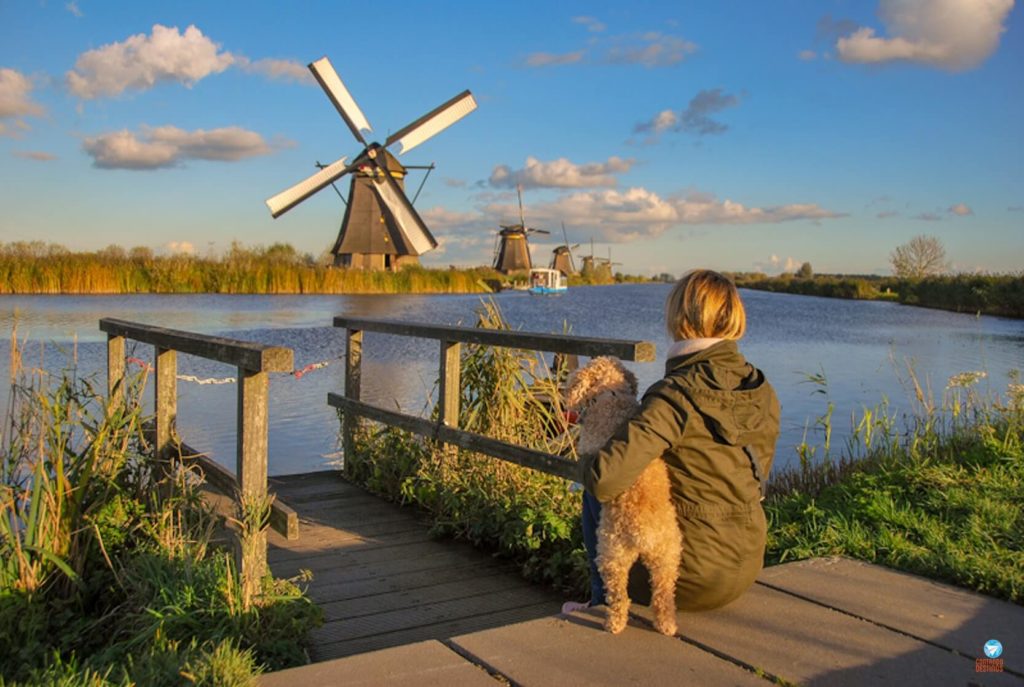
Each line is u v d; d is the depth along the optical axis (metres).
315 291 50.72
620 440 2.63
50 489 4.03
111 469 4.46
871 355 22.94
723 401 2.71
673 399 2.69
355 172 46.16
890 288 77.06
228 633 3.23
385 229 61.62
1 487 3.96
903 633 2.94
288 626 3.42
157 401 4.87
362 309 36.62
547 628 2.95
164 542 3.96
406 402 13.35
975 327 35.16
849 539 4.02
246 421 3.53
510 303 51.28
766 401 2.82
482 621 3.98
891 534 4.04
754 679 2.57
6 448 4.32
